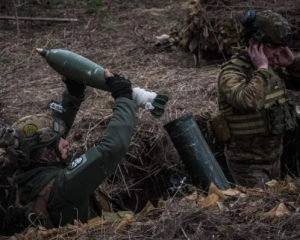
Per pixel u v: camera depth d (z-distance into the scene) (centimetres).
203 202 334
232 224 308
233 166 461
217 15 715
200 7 721
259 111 441
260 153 451
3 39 828
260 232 299
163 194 565
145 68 719
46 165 363
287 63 449
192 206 328
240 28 698
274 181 376
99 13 906
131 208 558
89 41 807
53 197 351
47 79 701
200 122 579
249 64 439
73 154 551
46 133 359
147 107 373
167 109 595
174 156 564
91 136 564
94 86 378
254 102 418
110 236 313
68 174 349
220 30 705
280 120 445
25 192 362
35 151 360
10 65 748
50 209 352
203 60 729
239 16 702
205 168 417
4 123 586
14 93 662
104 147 346
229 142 457
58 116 385
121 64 734
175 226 306
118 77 371
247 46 441
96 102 619
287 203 321
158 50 776
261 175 452
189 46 731
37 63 754
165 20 873
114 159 348
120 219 343
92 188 350
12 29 865
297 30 696
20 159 357
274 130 443
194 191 362
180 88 646
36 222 352
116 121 352
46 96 647
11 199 390
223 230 300
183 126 421
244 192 353
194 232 305
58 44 806
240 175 459
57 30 852
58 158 366
